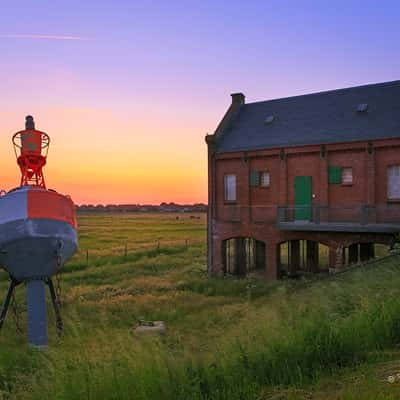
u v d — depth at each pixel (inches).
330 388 256.1
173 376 279.4
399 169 946.7
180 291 981.2
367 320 349.1
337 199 1023.6
